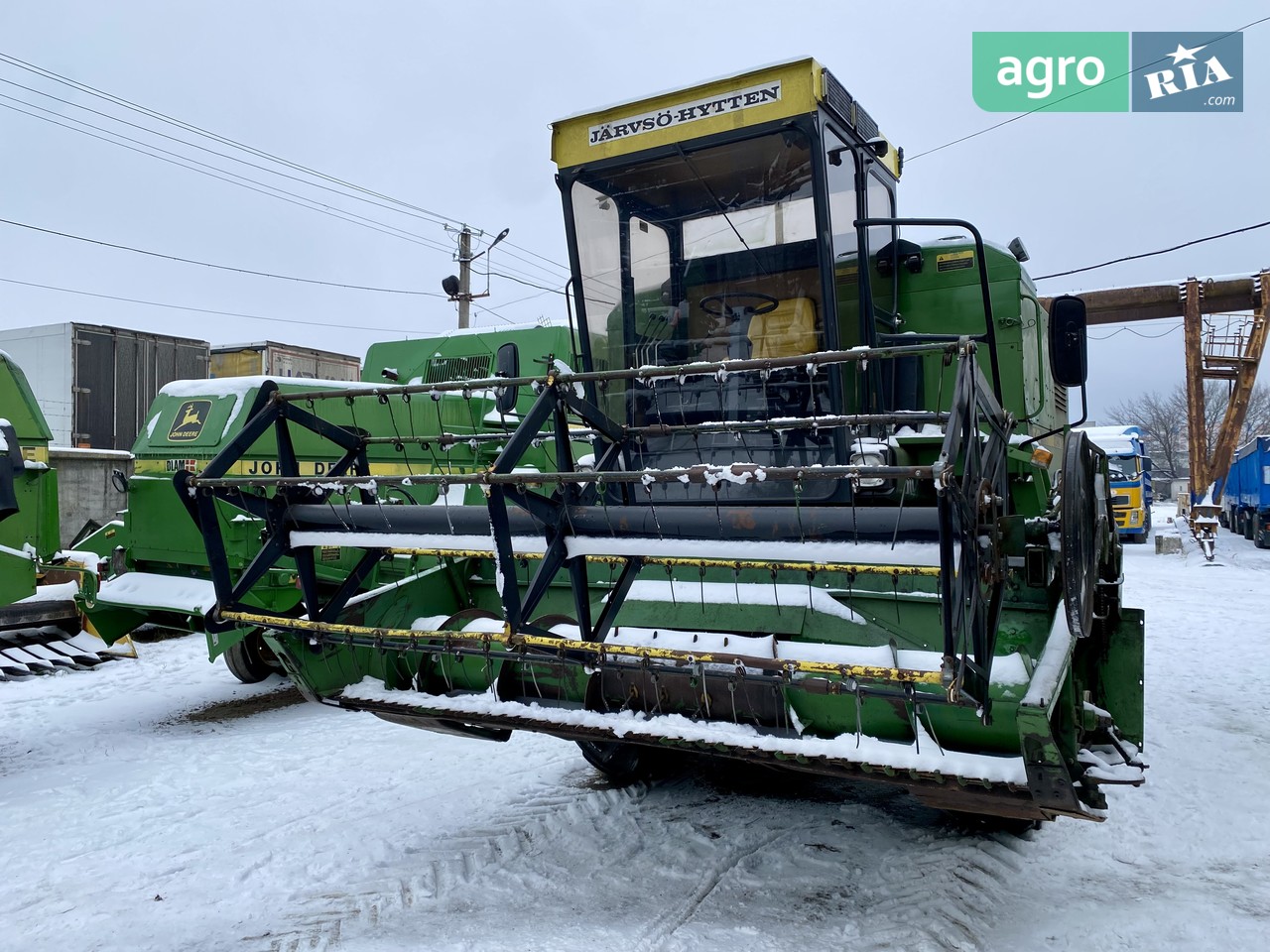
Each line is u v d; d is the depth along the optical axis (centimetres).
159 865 401
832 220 440
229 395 695
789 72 424
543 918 345
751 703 355
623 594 364
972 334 522
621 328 491
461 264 2762
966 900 353
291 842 426
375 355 1007
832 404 435
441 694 414
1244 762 528
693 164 458
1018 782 287
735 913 348
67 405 1352
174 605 641
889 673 277
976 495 277
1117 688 402
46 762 561
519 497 320
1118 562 446
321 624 387
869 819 445
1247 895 359
